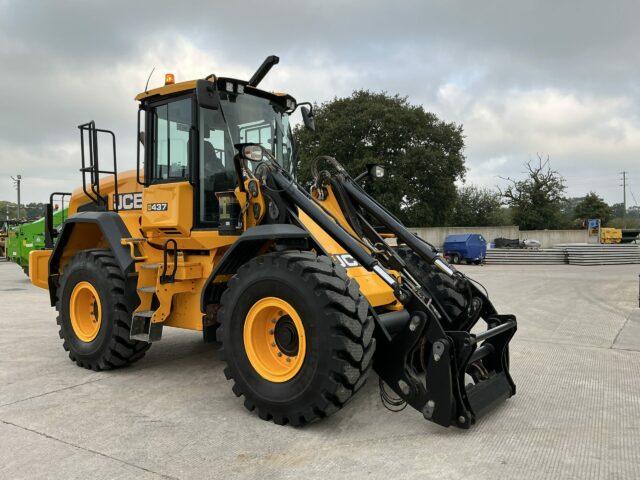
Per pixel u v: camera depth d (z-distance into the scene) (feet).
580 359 17.44
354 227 14.25
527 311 27.71
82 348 16.17
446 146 109.50
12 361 17.25
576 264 76.69
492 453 9.93
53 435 10.91
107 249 17.01
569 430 11.12
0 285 42.80
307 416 10.90
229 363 12.21
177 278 14.43
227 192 13.71
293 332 11.51
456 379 10.72
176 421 11.71
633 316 26.02
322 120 107.45
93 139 16.71
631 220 217.56
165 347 19.34
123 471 9.26
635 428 11.24
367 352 10.77
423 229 104.68
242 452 10.03
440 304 13.75
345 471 9.22
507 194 160.66
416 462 9.55
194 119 14.52
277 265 11.35
